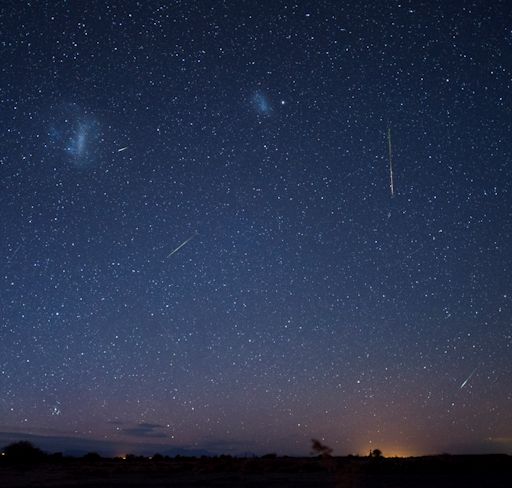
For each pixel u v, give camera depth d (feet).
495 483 58.13
